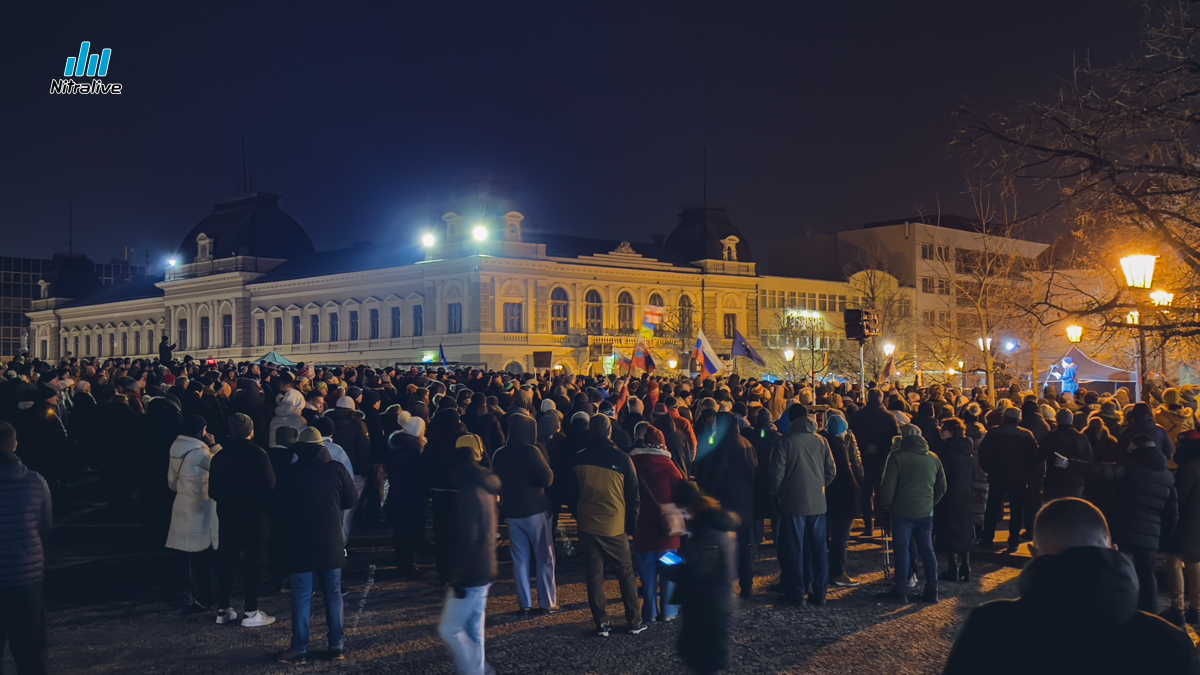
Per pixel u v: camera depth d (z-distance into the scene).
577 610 10.77
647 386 21.95
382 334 74.19
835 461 12.09
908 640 9.43
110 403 16.69
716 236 82.25
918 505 11.00
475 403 15.63
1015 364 38.81
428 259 70.31
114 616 10.49
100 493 20.06
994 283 35.56
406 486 12.56
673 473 10.19
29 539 7.07
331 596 8.88
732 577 7.12
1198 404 15.30
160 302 93.25
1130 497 9.74
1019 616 3.31
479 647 8.08
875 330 23.64
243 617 10.10
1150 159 8.52
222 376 23.08
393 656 8.97
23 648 7.05
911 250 88.88
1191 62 8.00
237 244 87.12
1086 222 8.98
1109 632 3.19
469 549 8.14
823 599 10.87
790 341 75.50
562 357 69.88
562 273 70.31
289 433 10.77
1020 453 13.70
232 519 10.09
